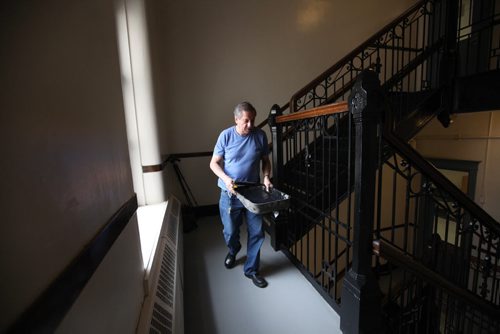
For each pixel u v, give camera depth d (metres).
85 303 0.51
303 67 3.74
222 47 3.39
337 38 3.84
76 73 0.56
